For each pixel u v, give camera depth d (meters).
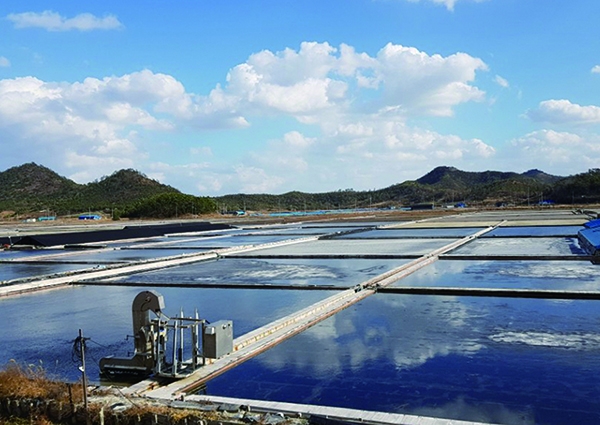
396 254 25.89
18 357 10.89
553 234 34.78
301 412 7.13
